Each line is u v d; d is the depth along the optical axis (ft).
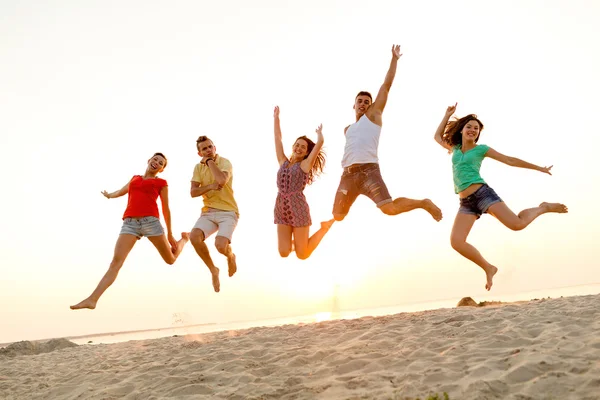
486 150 18.74
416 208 18.08
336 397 10.64
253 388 12.16
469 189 18.65
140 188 20.21
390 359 13.11
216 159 20.07
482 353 12.41
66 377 17.80
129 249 19.85
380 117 18.92
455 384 10.37
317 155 19.79
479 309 21.38
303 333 19.99
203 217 20.01
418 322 18.42
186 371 15.20
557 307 18.72
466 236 18.72
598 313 15.84
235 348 18.31
